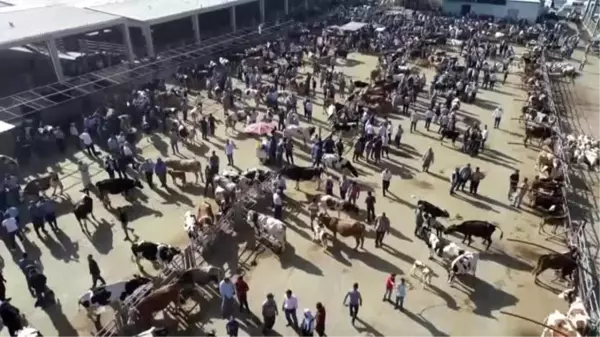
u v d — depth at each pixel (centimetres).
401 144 3055
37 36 3278
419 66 4638
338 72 4153
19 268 1967
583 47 5559
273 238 2097
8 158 2556
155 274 1914
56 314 1738
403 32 5438
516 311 1748
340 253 2045
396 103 3544
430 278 1889
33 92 3309
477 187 2528
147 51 4244
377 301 1791
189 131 2958
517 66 4678
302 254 2038
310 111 3338
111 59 4159
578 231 2109
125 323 1609
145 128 3081
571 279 1881
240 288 1678
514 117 3488
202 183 2575
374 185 2583
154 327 1605
